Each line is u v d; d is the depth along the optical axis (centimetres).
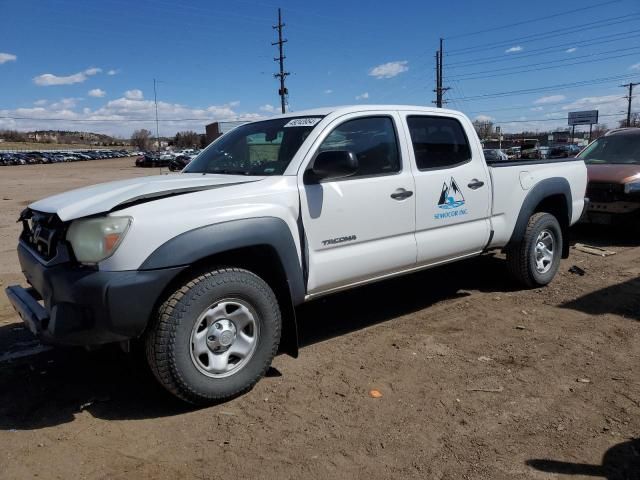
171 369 324
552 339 454
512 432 315
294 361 416
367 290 600
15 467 286
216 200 344
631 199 842
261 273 383
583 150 1030
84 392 370
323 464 287
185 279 336
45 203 369
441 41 4884
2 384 384
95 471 282
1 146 13838
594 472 279
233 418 333
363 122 435
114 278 304
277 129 436
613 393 360
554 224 594
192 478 276
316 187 392
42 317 324
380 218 429
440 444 304
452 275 651
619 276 650
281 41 5138
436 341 452
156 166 6425
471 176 500
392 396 359
